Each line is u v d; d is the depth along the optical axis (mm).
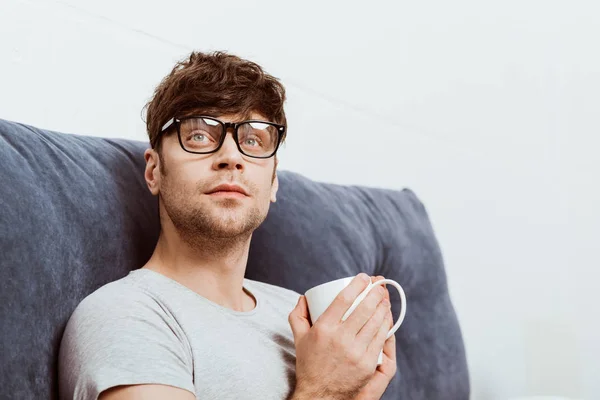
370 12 2119
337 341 912
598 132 2814
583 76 2855
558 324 2568
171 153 1033
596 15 2867
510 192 2660
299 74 1866
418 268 1600
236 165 1025
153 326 878
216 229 1011
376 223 1541
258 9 1750
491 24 2619
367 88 2086
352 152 2014
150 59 1456
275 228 1295
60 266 879
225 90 1057
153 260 1054
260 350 983
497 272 2547
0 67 1155
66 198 928
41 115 1228
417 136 2268
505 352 2525
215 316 982
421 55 2307
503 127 2654
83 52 1310
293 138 1826
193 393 844
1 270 779
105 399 797
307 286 1294
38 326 823
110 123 1365
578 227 2832
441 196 2344
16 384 768
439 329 1576
